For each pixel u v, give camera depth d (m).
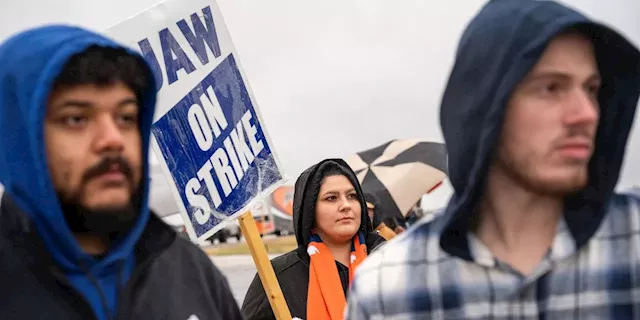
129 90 1.19
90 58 1.13
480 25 1.04
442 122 1.11
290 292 2.37
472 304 1.11
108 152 1.14
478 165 1.01
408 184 3.84
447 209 1.12
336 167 2.45
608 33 1.00
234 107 1.97
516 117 1.01
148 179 1.27
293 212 2.57
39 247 1.17
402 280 1.16
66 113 1.12
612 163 1.06
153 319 1.27
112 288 1.27
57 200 1.13
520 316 1.08
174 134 1.87
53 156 1.12
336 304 2.29
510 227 1.09
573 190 1.02
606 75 1.05
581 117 0.98
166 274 1.35
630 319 1.05
